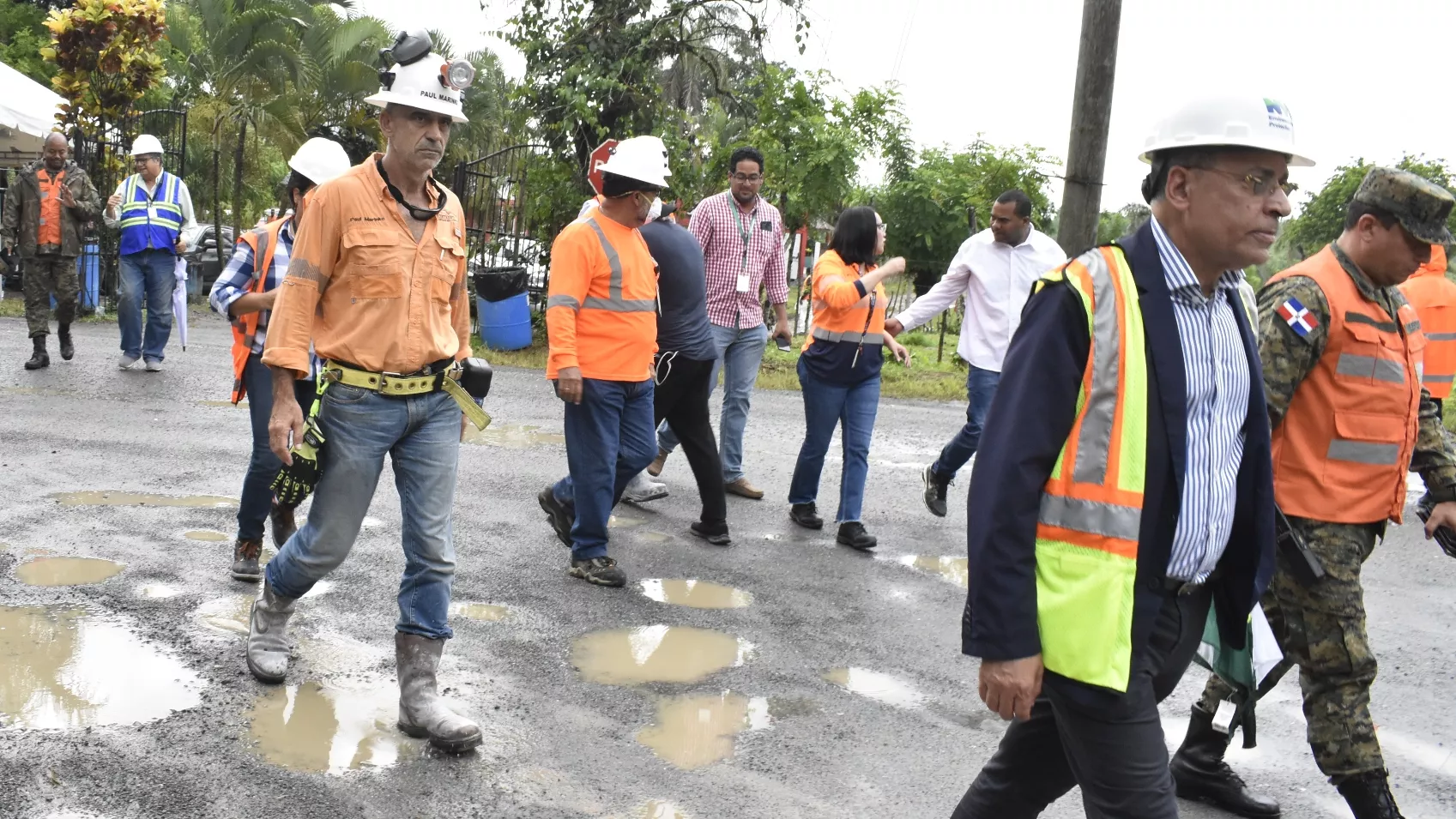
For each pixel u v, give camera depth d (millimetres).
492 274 14297
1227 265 2582
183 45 33031
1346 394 3615
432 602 3984
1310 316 3586
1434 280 7113
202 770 3629
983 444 2496
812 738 4234
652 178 5684
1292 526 3656
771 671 4879
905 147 23453
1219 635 2916
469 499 7340
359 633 4895
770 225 8102
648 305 5812
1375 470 3639
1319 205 16953
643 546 6613
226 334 15383
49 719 3902
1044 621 2451
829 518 7621
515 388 11945
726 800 3713
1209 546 2578
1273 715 4820
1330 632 3611
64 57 15977
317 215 3877
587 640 5074
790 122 14859
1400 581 6910
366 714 4129
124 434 8414
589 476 5773
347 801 3514
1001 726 4477
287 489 3914
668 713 4371
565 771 3830
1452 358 7094
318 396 3996
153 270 11164
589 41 15359
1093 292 2484
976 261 7258
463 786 3670
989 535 2422
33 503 6504
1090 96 9711
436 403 4043
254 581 5453
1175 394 2469
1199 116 2543
